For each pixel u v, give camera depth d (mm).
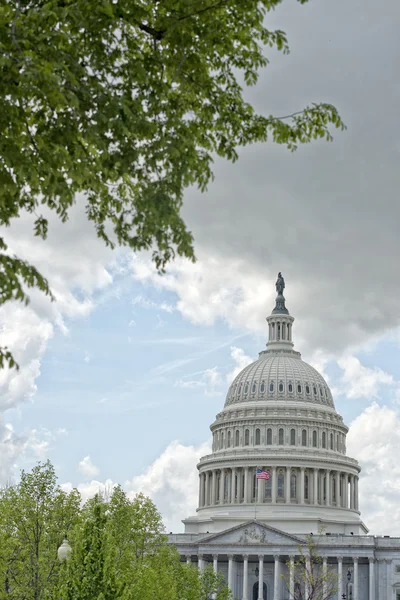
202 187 32281
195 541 178375
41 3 29312
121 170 30406
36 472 80812
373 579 170750
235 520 188125
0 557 71250
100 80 30688
